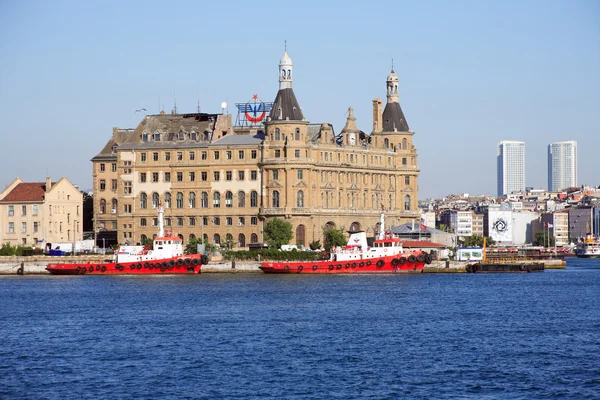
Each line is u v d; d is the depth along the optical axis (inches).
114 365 5777.6
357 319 7564.0
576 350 6190.9
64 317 7751.0
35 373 5585.6
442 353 6092.5
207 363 5812.0
